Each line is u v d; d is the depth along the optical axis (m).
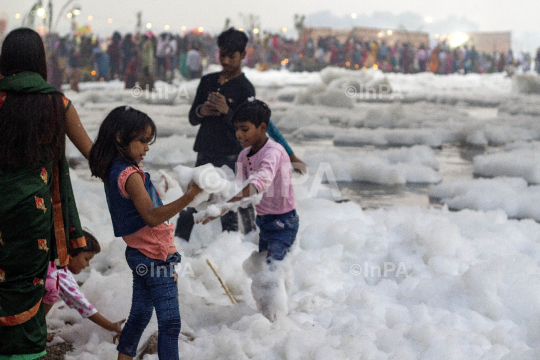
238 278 4.34
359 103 22.66
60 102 2.76
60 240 2.86
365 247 4.93
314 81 33.03
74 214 2.92
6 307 2.59
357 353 3.06
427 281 3.97
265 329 3.43
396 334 3.23
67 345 3.48
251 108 3.49
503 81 39.97
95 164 2.81
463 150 11.52
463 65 46.88
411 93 27.50
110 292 3.85
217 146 4.89
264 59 41.06
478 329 3.49
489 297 3.70
